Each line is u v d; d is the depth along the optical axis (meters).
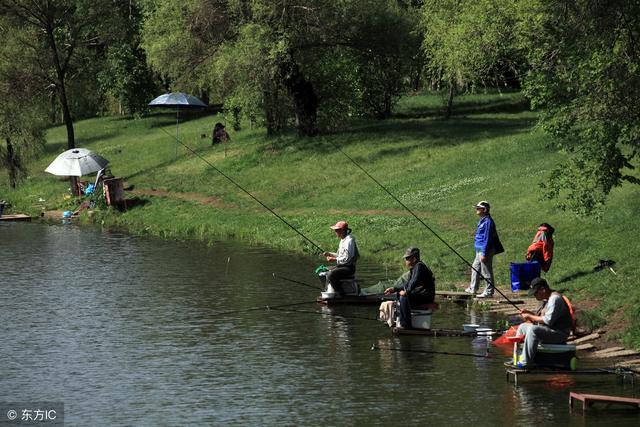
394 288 26.95
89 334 26.27
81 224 57.38
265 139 71.62
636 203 37.94
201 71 69.75
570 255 33.38
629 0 25.75
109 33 77.38
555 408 18.94
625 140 27.33
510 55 60.00
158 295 32.22
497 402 19.38
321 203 54.22
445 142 62.62
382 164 60.09
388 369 22.12
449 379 21.17
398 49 69.38
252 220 52.00
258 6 63.53
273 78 66.00
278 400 19.77
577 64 26.22
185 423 18.36
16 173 75.81
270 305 30.30
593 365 21.88
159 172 69.56
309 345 24.69
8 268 38.97
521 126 66.62
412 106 91.44
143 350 24.34
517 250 35.88
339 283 30.41
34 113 74.88
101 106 111.12
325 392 20.30
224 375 21.81
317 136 69.25
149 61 70.38
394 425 18.03
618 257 31.27
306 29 65.62
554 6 27.02
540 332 20.91
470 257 36.62
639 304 25.53
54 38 77.56
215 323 27.61
